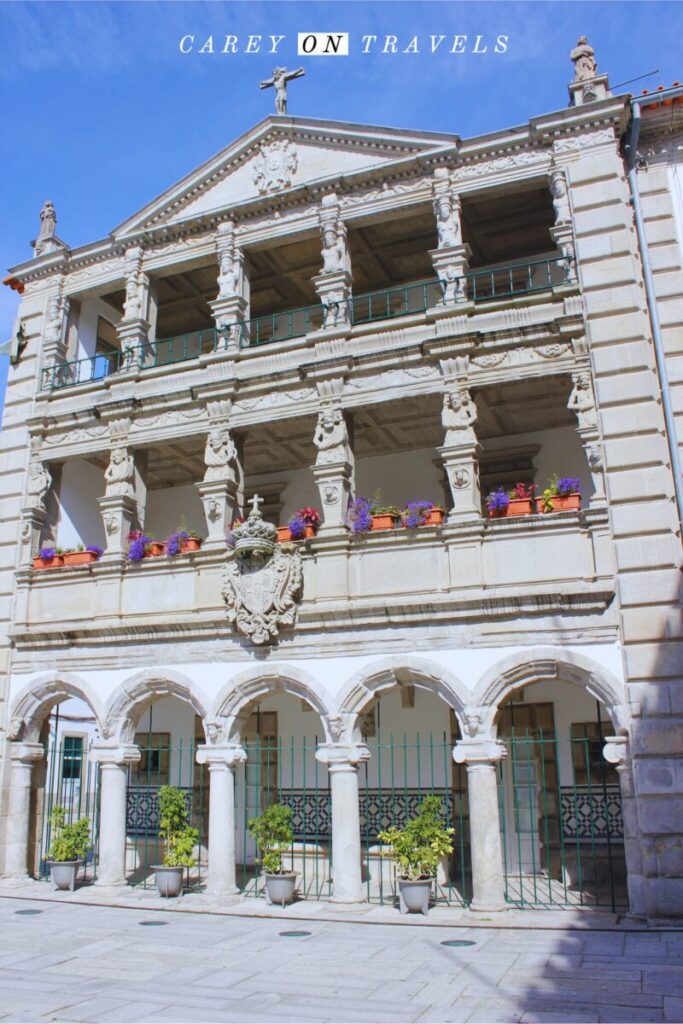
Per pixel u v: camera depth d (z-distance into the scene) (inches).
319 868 792.9
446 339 706.8
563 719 790.5
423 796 732.7
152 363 868.0
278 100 853.2
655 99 703.7
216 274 926.4
